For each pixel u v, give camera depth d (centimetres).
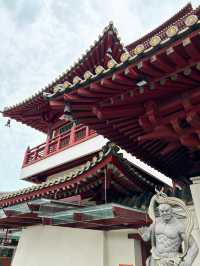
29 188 931
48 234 986
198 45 333
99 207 637
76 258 830
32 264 971
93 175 766
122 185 824
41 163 1499
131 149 611
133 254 723
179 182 718
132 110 466
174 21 1340
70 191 859
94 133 1282
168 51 347
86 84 425
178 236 353
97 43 1252
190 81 396
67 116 468
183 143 457
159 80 399
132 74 390
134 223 689
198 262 486
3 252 1695
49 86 1321
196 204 519
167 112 445
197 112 411
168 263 338
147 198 802
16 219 922
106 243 797
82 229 874
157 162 668
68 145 1391
